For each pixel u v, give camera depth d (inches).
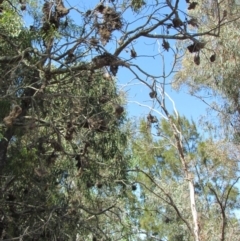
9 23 274.7
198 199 532.4
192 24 247.4
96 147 420.2
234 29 547.2
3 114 265.3
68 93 278.1
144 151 516.4
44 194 351.3
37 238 324.2
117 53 245.9
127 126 445.7
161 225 640.4
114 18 238.7
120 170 437.7
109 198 449.4
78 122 277.9
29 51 264.5
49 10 259.9
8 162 331.9
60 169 385.1
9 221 320.5
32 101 263.1
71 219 339.3
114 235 443.5
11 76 256.1
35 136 294.7
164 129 523.8
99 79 307.9
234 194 615.5
